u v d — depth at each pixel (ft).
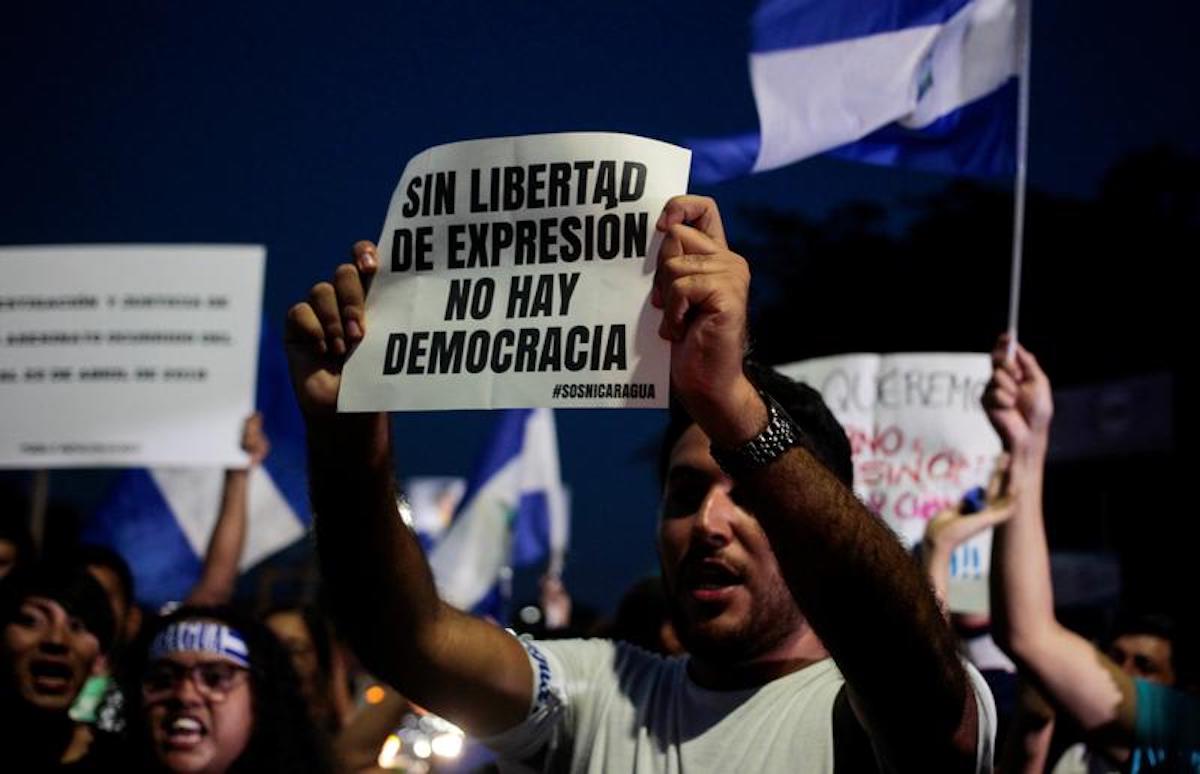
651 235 6.43
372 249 6.91
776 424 6.15
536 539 28.81
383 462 7.07
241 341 17.39
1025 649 10.73
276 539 19.07
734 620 7.56
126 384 17.34
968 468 15.16
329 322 6.81
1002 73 14.12
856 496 6.38
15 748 11.58
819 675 7.52
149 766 10.70
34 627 11.78
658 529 8.09
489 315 6.61
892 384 15.42
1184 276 52.08
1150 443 22.43
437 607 7.45
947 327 55.36
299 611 15.85
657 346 6.30
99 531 19.99
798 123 13.89
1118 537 25.75
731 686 7.64
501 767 8.11
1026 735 12.37
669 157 6.52
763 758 7.22
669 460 8.10
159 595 19.84
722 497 7.67
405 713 15.37
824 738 7.16
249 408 17.29
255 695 10.89
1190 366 51.06
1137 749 10.30
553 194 6.61
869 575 6.08
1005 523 11.37
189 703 10.68
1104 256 53.01
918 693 6.20
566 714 7.88
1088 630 17.63
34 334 17.51
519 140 6.70
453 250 6.75
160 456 17.21
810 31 13.94
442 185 6.82
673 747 7.50
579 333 6.44
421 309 6.75
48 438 17.29
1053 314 53.62
